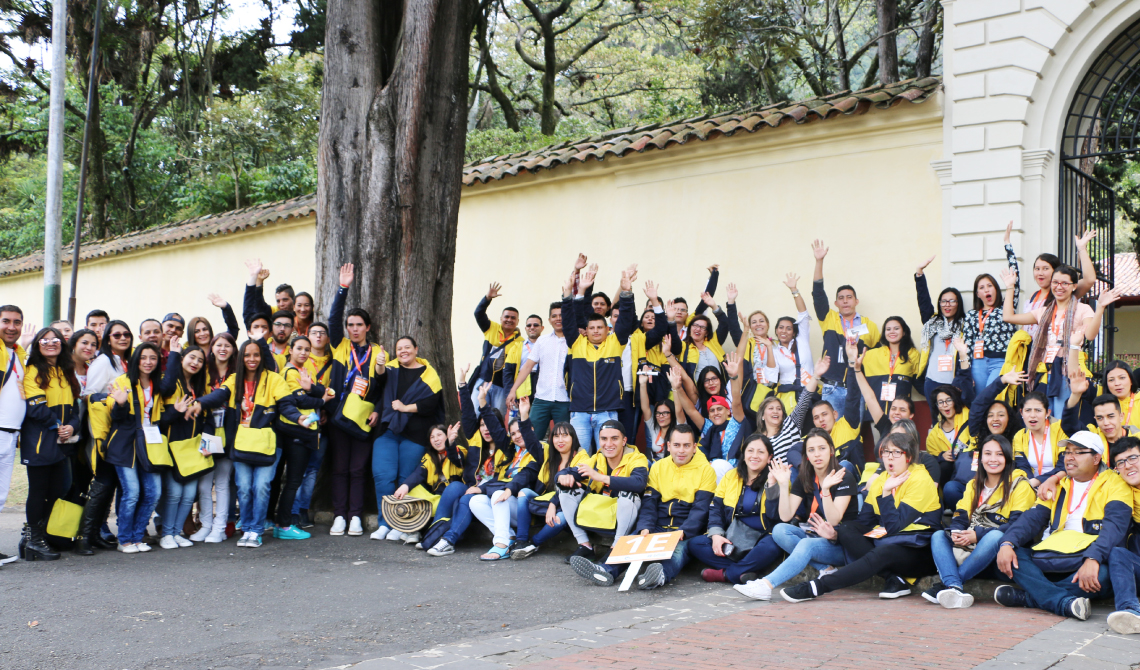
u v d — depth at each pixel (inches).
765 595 209.5
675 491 245.6
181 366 273.7
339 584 230.2
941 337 281.3
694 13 725.9
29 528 253.8
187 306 606.9
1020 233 290.2
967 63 302.0
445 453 298.2
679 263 372.8
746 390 309.6
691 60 866.1
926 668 137.9
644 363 320.5
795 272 341.7
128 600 209.2
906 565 209.3
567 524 262.7
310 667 156.3
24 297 799.7
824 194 337.4
